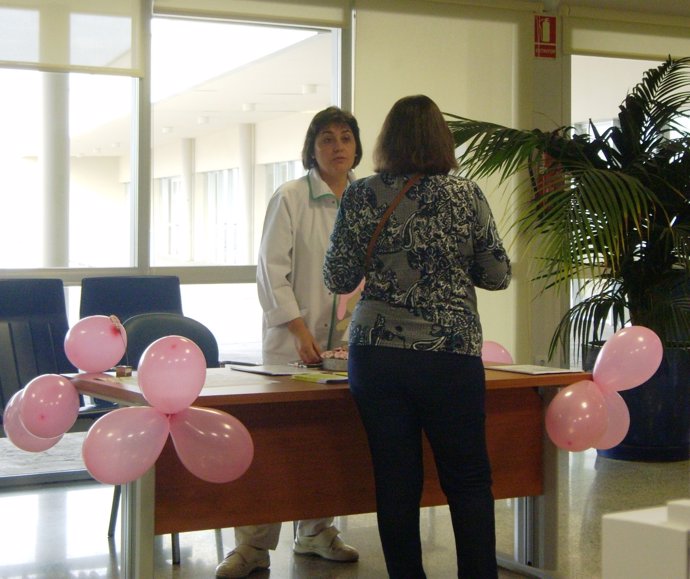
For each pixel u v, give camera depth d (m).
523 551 3.24
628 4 6.32
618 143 5.07
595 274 5.10
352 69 5.61
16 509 4.15
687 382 5.10
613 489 4.49
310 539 3.47
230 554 3.26
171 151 10.35
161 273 5.29
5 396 4.15
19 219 5.35
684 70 6.29
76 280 5.12
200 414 2.30
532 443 3.12
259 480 2.68
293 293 3.18
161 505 2.54
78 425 4.41
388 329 2.33
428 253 2.32
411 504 2.41
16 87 5.25
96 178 5.46
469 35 5.89
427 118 2.38
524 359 6.13
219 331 8.45
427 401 2.33
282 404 2.71
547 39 6.11
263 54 6.23
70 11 4.96
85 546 3.60
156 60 5.24
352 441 2.81
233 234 9.98
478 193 2.40
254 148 9.98
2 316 4.27
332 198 3.21
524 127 6.08
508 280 2.46
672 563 0.81
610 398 2.89
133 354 3.48
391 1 5.66
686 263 4.68
